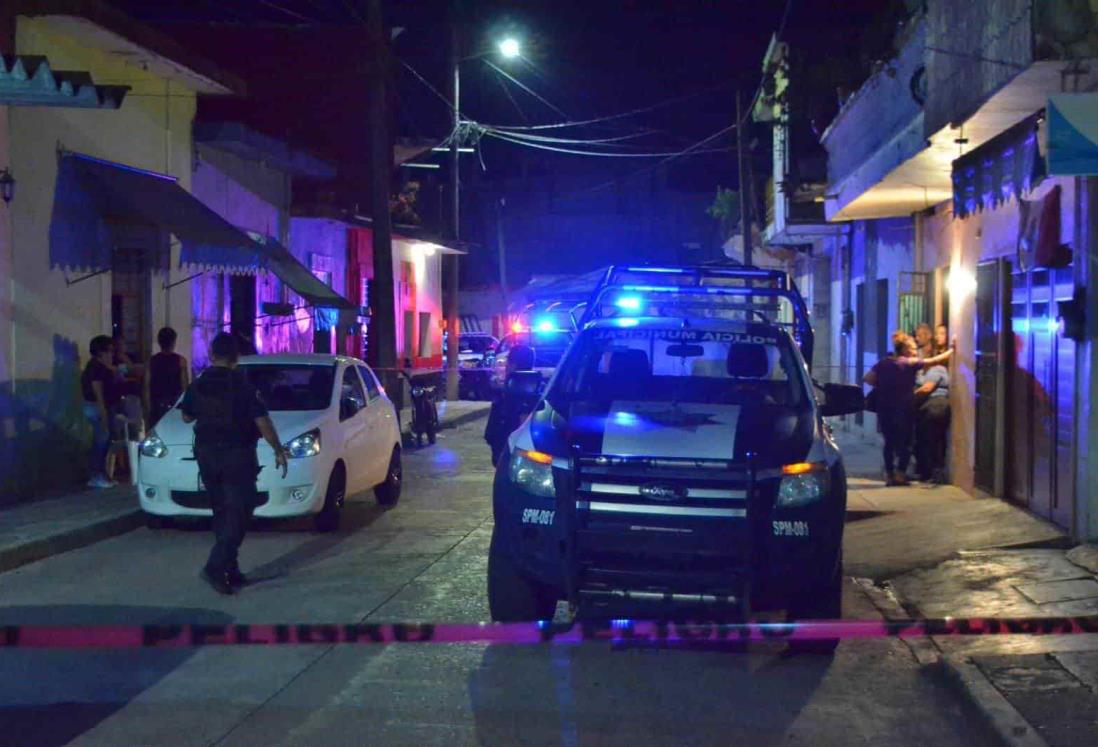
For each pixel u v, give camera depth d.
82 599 8.25
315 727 5.56
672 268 9.55
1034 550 9.45
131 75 15.12
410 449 20.03
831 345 24.14
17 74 8.94
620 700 6.06
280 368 12.10
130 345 15.33
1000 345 11.43
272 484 10.54
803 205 21.86
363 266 27.02
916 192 13.73
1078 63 7.72
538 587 6.91
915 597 8.47
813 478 6.49
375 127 19.94
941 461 13.80
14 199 12.38
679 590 6.35
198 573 9.20
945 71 10.07
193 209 15.18
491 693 6.13
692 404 7.37
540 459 6.66
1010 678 6.15
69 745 5.28
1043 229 9.74
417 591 8.59
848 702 6.13
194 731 5.49
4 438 12.09
